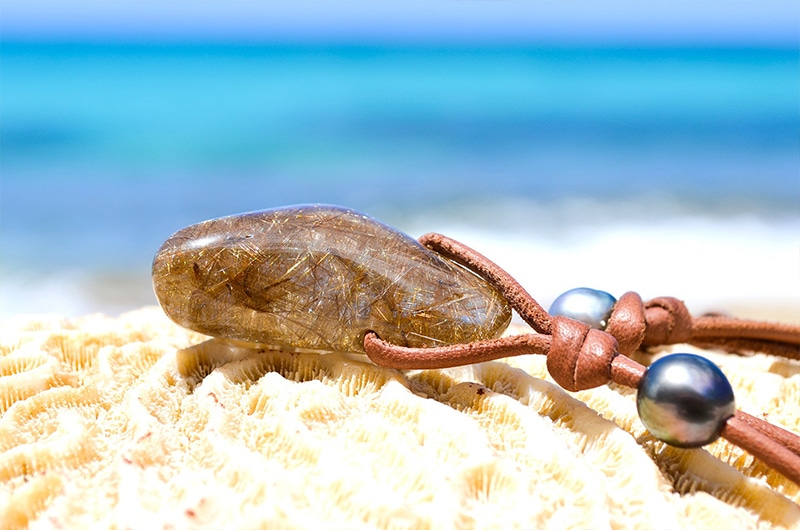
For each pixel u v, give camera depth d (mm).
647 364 147
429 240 131
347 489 100
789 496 111
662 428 107
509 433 114
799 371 151
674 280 364
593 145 755
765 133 783
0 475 105
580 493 104
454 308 123
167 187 602
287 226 125
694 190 569
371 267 123
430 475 103
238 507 99
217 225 125
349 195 597
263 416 116
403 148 736
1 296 359
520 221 500
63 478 104
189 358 130
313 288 122
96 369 134
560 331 115
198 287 123
